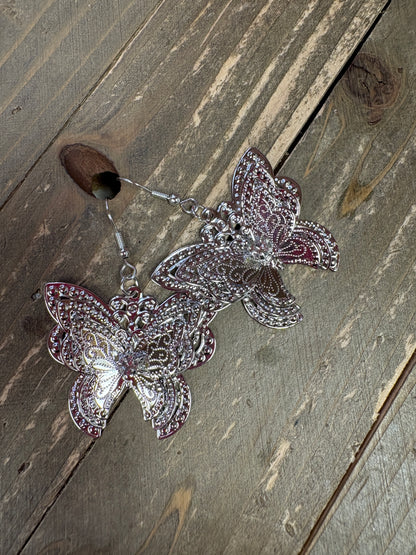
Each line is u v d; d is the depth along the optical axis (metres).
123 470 0.21
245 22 0.23
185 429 0.22
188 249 0.22
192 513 0.21
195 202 0.22
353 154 0.23
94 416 0.21
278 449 0.22
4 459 0.21
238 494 0.22
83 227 0.22
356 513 0.22
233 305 0.22
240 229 0.22
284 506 0.22
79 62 0.22
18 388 0.21
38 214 0.22
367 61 0.24
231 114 0.23
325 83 0.23
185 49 0.23
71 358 0.21
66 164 0.22
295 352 0.22
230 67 0.23
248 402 0.22
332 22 0.24
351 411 0.22
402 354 0.23
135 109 0.23
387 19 0.24
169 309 0.22
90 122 0.22
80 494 0.21
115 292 0.22
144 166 0.22
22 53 0.22
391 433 0.22
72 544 0.21
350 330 0.23
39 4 0.22
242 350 0.22
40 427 0.21
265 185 0.22
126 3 0.23
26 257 0.22
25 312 0.21
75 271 0.22
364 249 0.23
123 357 0.21
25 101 0.22
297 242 0.22
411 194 0.23
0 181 0.22
